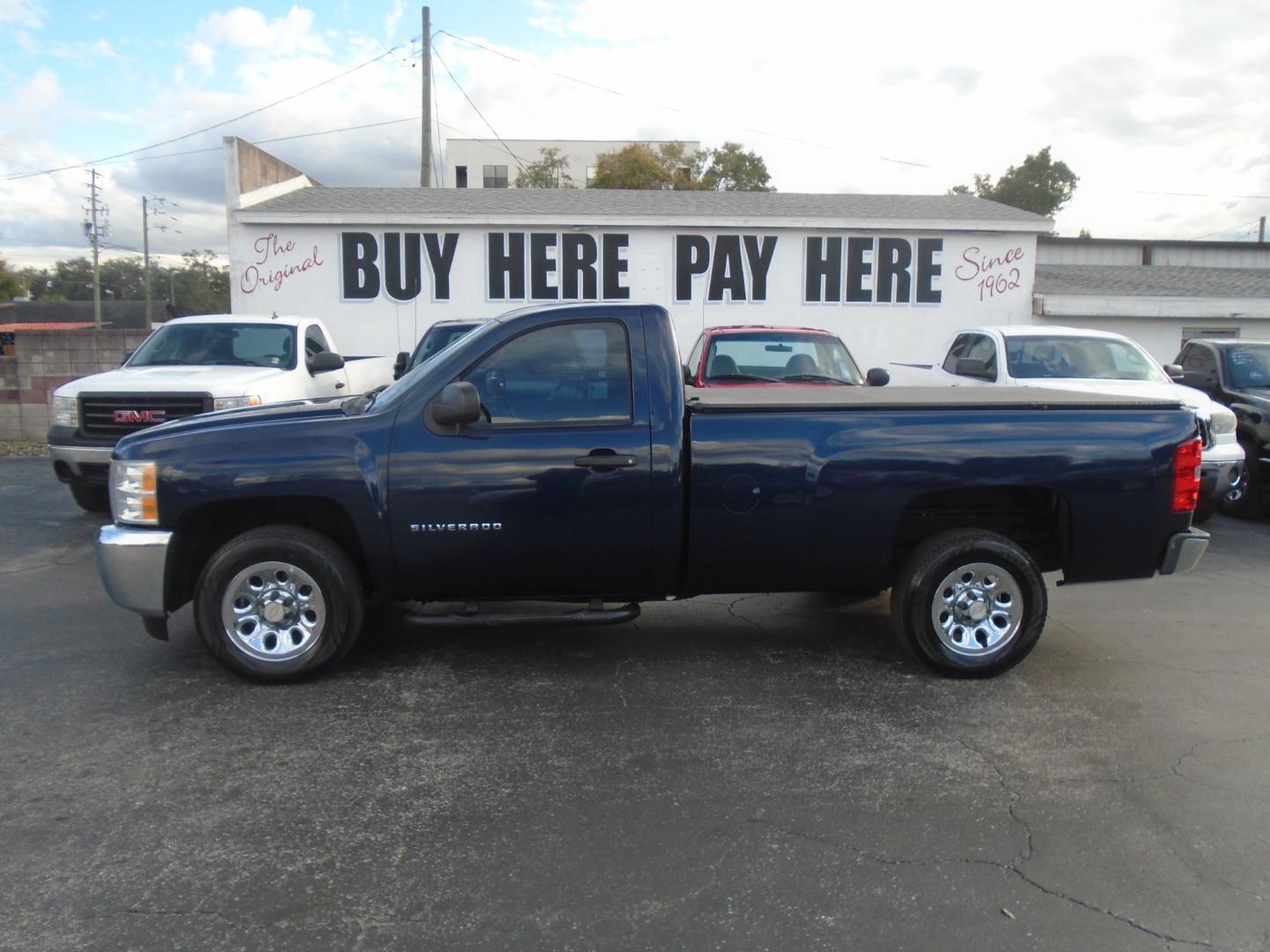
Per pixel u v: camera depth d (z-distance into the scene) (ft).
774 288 54.13
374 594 17.03
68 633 19.15
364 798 12.44
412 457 15.79
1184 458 16.74
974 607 16.81
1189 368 38.34
